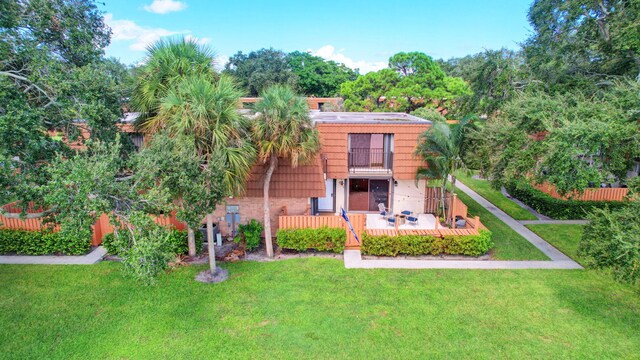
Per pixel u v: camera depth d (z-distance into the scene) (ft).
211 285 41.93
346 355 30.73
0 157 30.09
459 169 60.75
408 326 34.42
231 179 41.88
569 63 64.69
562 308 37.42
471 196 80.89
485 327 34.32
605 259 34.24
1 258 48.37
